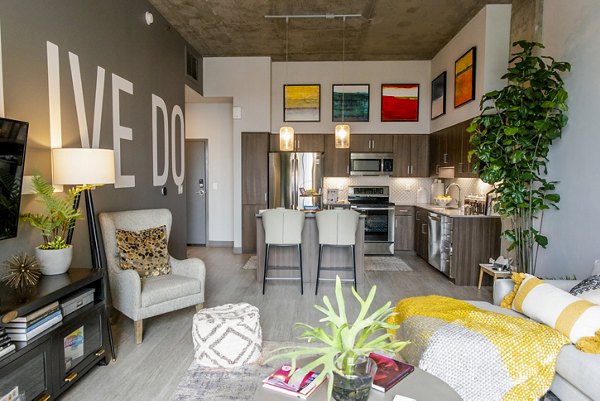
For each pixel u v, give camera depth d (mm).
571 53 3207
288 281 4871
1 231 2154
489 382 1974
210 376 2475
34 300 2014
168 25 4973
